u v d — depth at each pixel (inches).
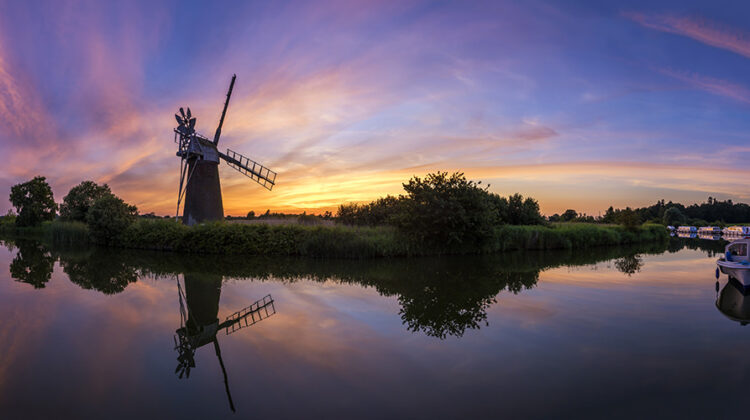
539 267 676.1
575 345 261.4
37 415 172.9
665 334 287.7
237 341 273.1
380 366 226.4
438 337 279.3
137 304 390.3
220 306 381.7
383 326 309.0
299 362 232.5
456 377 210.1
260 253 850.8
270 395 190.4
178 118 1107.3
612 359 235.9
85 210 1497.3
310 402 182.9
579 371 217.9
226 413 172.9
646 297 423.2
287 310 363.3
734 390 193.9
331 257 794.8
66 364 232.2
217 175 1184.8
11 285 495.2
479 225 864.9
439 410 174.7
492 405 179.2
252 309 368.5
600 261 784.9
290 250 837.8
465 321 323.3
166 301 403.5
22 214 2249.0
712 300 413.1
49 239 1466.5
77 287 482.6
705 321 324.5
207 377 212.5
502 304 386.6
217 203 1170.6
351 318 334.0
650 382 203.6
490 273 599.2
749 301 415.5
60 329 303.4
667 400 183.6
